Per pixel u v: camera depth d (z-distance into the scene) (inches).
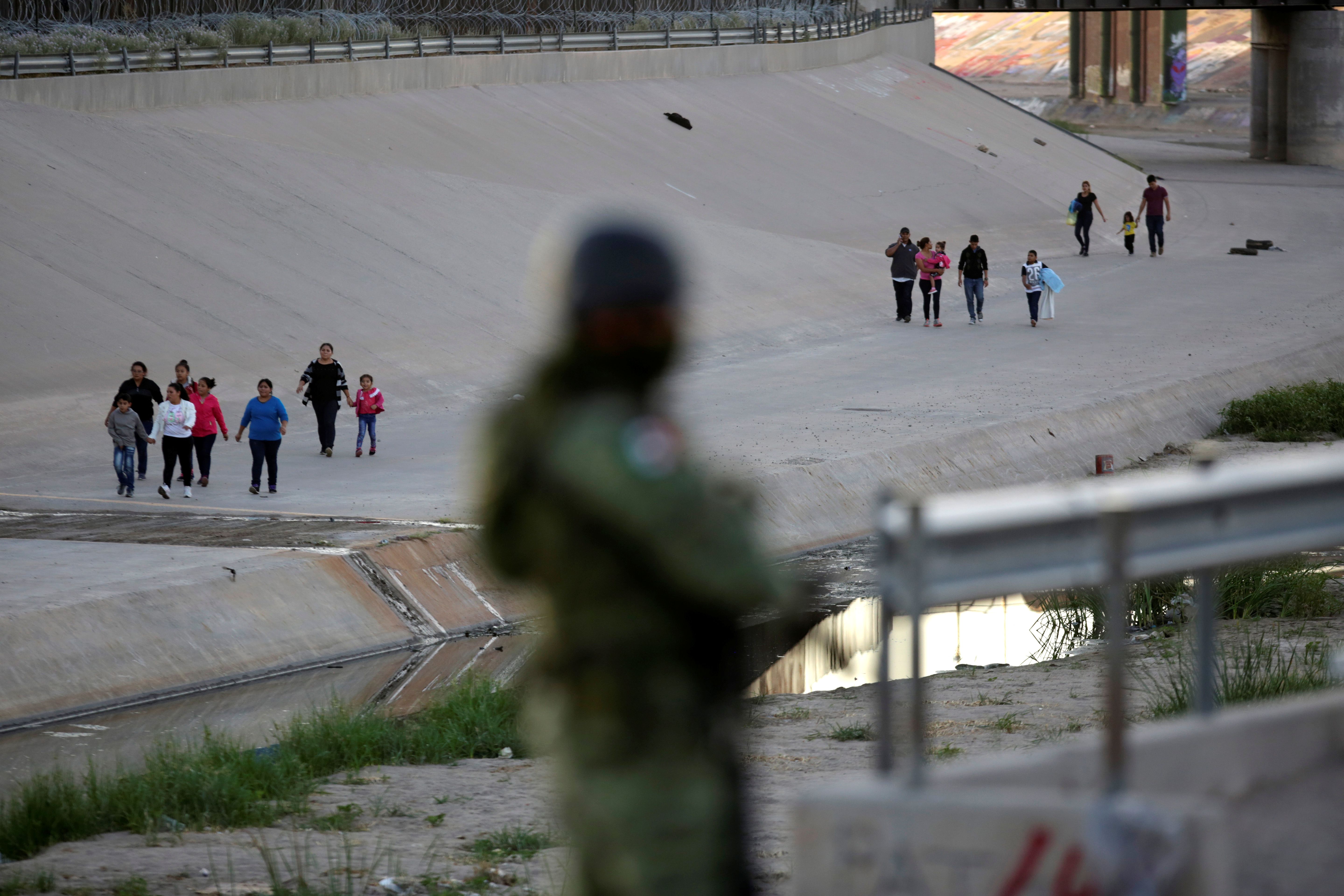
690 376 4190.5
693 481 310.0
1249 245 6737.2
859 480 3002.0
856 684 1801.2
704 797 330.3
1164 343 4542.3
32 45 5831.7
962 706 1558.8
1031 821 388.2
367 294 4534.9
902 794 398.3
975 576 366.6
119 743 1737.2
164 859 989.2
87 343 3769.7
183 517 2674.7
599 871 335.3
